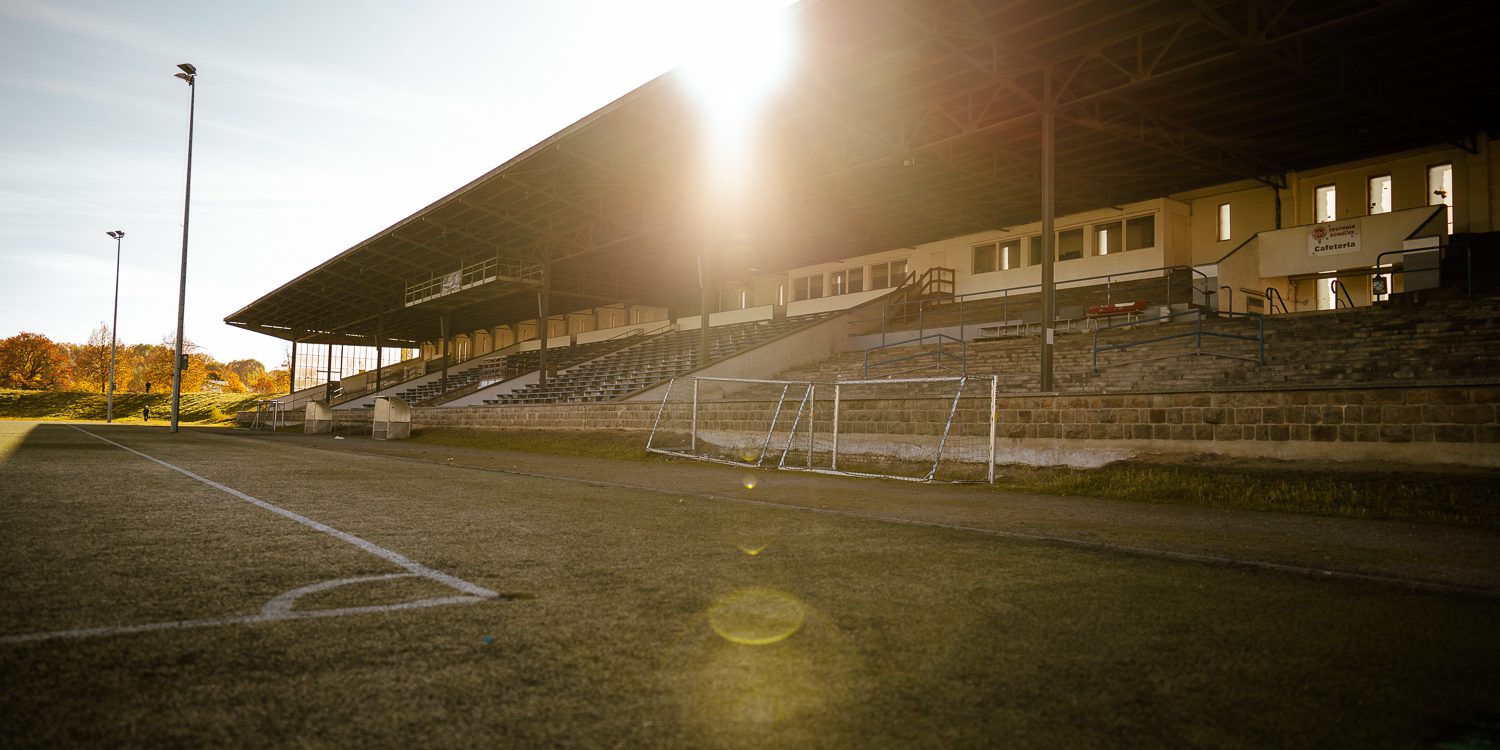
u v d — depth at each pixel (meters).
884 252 36.56
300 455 17.20
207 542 5.60
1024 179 25.11
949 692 2.73
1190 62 17.55
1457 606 4.24
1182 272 25.84
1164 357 18.03
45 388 92.69
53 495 8.40
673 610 3.81
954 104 20.34
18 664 2.83
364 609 3.73
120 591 4.02
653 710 2.50
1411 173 22.66
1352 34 16.12
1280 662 3.16
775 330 32.84
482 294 39.84
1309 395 10.29
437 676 2.79
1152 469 11.12
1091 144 22.38
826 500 9.61
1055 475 12.06
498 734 2.29
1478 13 15.29
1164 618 3.85
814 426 16.08
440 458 17.28
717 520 7.38
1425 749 2.32
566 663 2.96
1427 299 17.48
